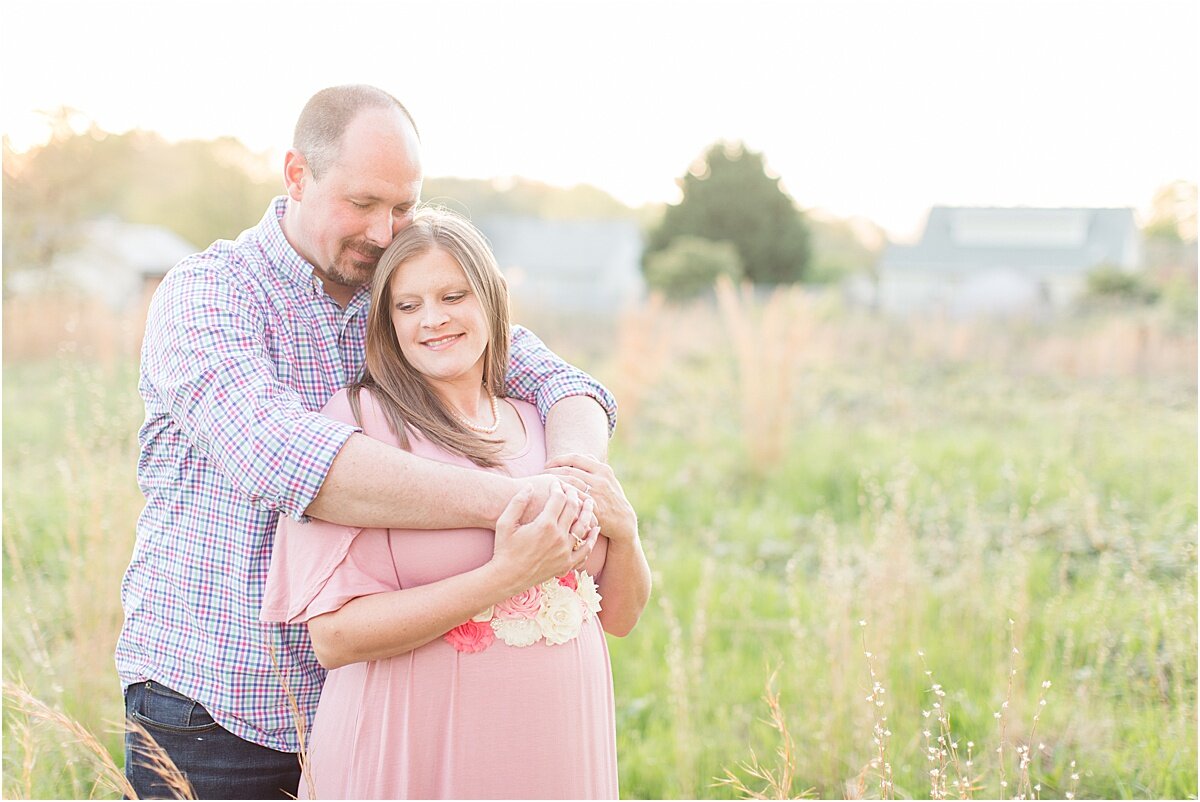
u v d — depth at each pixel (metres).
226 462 1.87
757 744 3.46
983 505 6.17
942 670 3.79
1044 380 11.59
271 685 2.05
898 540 4.35
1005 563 4.77
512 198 50.44
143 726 2.10
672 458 7.78
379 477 1.80
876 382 10.89
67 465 4.55
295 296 2.14
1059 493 6.34
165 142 22.25
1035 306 16.00
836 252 44.78
